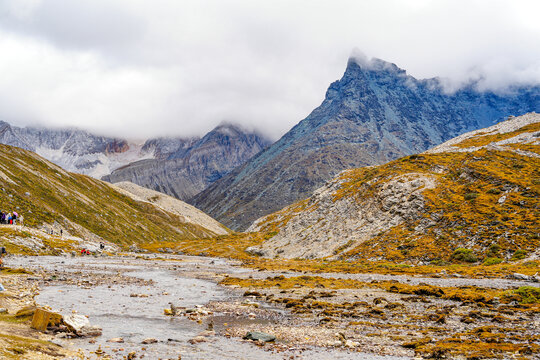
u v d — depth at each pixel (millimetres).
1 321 26703
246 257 166250
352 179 188375
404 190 140250
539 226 94375
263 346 27750
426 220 119375
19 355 19344
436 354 25203
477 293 52125
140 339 28328
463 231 105625
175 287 59625
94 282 57438
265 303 47906
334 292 55656
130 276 71312
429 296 51938
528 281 64375
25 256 88562
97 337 27875
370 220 139500
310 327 34438
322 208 172250
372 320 37719
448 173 147250
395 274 80875
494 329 32156
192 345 27297
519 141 187625
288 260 137500
